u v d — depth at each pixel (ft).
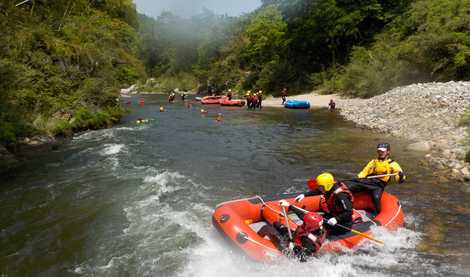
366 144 45.85
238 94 174.09
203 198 27.73
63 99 58.90
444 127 47.26
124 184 30.71
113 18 94.17
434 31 83.51
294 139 51.01
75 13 82.02
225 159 39.60
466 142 39.01
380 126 56.75
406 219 23.24
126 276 17.63
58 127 51.85
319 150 43.39
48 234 21.94
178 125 66.03
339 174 33.60
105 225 23.08
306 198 22.66
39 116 50.72
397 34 111.86
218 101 117.39
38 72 55.36
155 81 250.78
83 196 27.96
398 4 129.59
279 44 164.14
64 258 19.33
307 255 17.65
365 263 18.24
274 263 17.51
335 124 64.80
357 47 126.21
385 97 74.28
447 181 30.01
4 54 50.96
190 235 21.68
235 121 71.87
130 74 101.71
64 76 61.72
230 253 18.80
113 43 82.79
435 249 19.61
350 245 18.84
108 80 70.54
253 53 177.06
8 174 33.73
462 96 55.21
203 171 34.96
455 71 81.92
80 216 24.41
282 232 19.51
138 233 21.99
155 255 19.48
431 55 84.33
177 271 17.97
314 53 149.38
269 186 30.60
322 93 128.88
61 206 26.07
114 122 69.05
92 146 45.80
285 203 19.67
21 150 42.91
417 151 40.29
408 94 67.51
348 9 131.13
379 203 22.40
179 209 25.59
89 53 67.92
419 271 17.65
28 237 21.58
